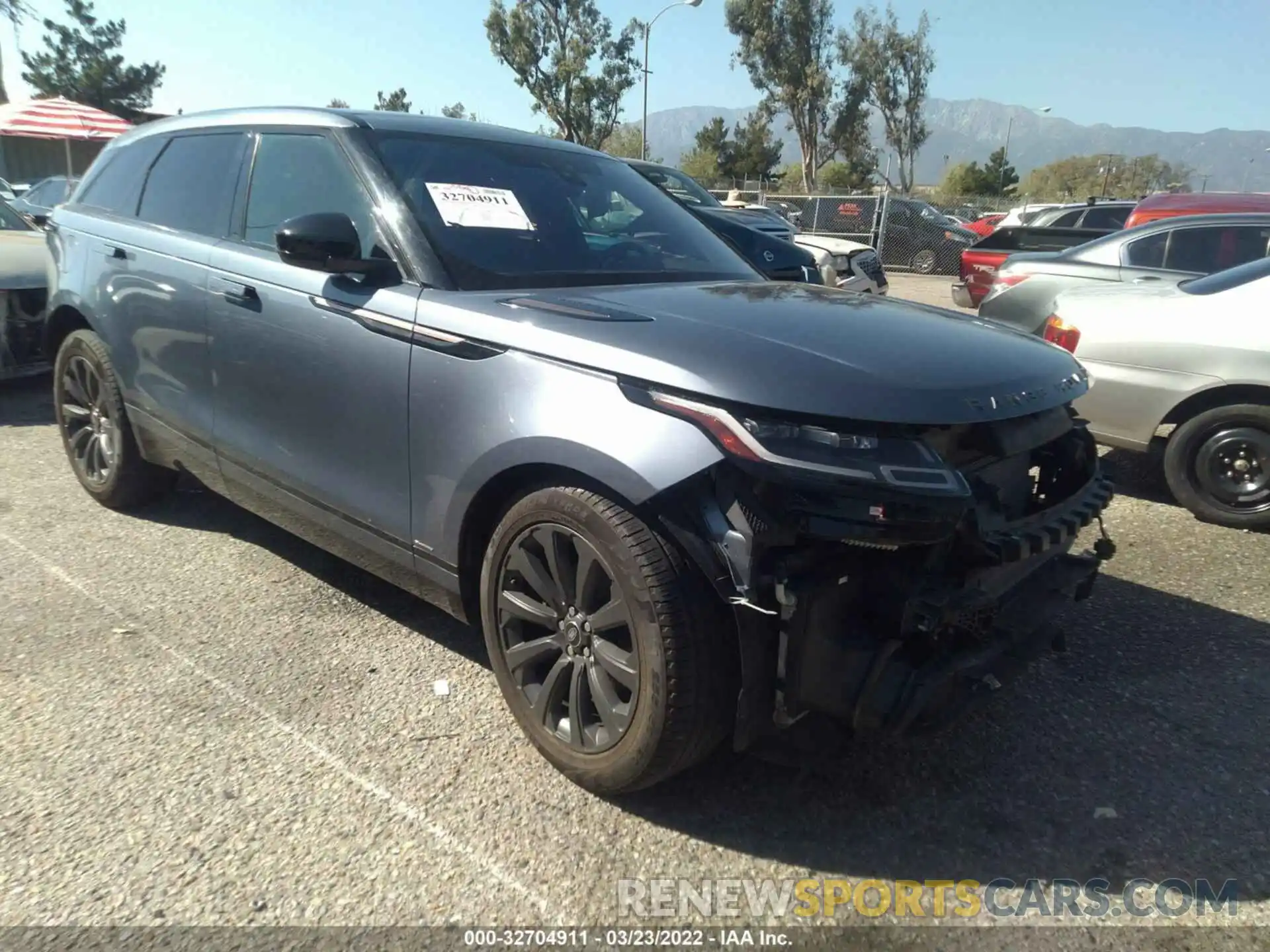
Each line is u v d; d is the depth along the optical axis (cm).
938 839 251
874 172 6319
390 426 292
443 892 226
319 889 225
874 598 230
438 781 267
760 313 273
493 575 273
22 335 652
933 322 291
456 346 271
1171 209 938
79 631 346
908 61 5997
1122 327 511
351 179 323
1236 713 315
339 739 285
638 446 229
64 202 493
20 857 232
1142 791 273
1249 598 405
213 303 358
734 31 5631
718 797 265
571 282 309
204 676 318
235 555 420
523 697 273
